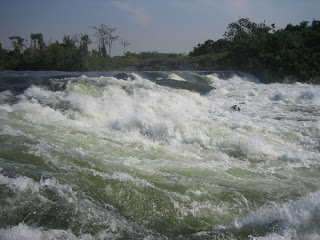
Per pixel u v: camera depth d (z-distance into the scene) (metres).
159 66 44.75
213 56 42.59
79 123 8.80
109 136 7.86
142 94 12.45
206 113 11.82
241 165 6.64
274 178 5.95
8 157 5.72
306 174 6.20
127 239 4.07
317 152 7.52
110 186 5.11
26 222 4.12
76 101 10.30
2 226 4.03
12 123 7.77
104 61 45.44
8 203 4.38
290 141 8.31
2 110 8.85
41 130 7.55
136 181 5.29
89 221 4.30
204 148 7.68
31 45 44.91
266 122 10.16
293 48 32.44
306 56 29.55
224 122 9.73
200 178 5.70
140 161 6.30
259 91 18.08
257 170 6.35
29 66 42.31
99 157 6.21
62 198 4.65
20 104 9.74
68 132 7.68
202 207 4.82
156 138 8.30
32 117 8.59
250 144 7.45
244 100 15.23
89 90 12.12
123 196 4.93
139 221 4.49
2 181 4.76
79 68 41.72
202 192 5.17
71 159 5.88
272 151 7.39
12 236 3.84
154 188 5.14
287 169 6.45
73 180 5.15
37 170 5.32
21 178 4.92
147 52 62.12
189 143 8.01
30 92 11.52
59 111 9.62
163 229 4.38
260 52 33.19
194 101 13.83
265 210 4.77
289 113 11.89
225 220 4.59
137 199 4.90
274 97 16.08
